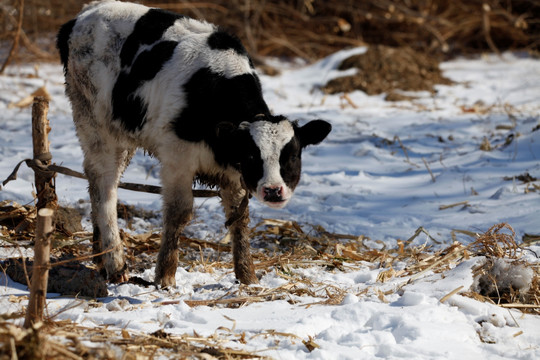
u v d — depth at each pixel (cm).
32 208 1158
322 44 3219
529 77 2809
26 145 1794
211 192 1027
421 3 3222
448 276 920
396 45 3262
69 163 1642
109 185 1045
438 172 1647
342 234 1254
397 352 712
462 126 2061
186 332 740
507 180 1533
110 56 1033
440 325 782
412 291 891
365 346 727
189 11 3112
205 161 965
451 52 3284
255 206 1426
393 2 3200
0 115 2105
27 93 2355
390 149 1858
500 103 2347
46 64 2773
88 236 1144
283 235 1237
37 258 689
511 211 1335
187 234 1248
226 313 820
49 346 604
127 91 1005
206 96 948
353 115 2225
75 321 755
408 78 2670
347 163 1748
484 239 1012
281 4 3197
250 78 972
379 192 1540
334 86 2603
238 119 944
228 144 921
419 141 1920
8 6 2908
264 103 974
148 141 999
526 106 2338
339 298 877
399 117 2212
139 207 1370
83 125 1072
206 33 1004
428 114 2252
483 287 920
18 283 913
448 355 716
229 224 959
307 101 2470
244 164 901
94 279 899
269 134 888
